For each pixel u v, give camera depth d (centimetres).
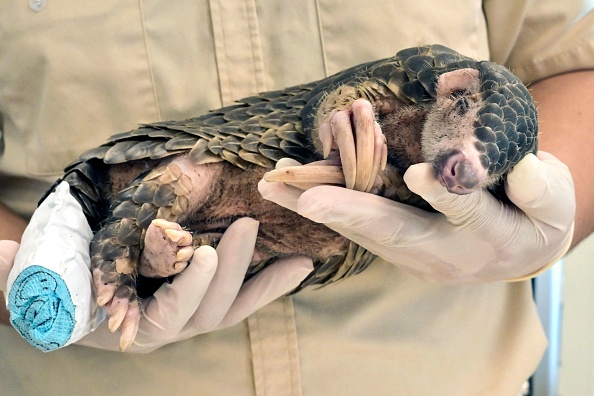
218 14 81
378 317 84
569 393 126
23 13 80
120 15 81
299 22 82
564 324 124
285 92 77
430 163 65
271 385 82
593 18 88
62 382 83
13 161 84
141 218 70
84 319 66
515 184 67
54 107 81
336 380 84
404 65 70
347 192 67
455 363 88
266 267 76
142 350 76
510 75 66
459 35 85
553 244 74
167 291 71
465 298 87
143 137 73
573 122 86
